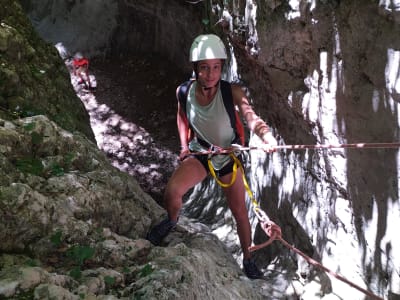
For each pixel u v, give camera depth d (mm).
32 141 3248
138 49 11930
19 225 2639
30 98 4188
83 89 11008
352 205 3320
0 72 3881
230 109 3309
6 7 4930
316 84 3598
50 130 3377
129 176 4406
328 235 3727
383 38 2736
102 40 12492
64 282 2445
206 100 3336
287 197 4457
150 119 9977
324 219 3799
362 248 3262
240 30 4734
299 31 3553
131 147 9242
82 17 13078
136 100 10539
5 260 2516
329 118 3439
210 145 3453
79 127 5109
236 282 3535
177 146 9180
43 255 2729
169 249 3219
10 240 2605
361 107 3045
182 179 3424
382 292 3080
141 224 3756
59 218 2887
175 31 10383
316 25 3354
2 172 2793
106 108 10422
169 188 3414
